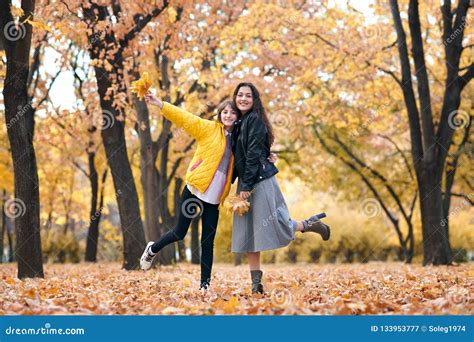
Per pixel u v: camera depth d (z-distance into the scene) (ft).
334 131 114.21
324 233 28.22
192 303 23.81
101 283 36.83
